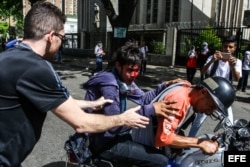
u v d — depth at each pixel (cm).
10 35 4159
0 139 158
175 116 215
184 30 1781
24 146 162
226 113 229
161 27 2250
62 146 440
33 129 163
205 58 1217
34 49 164
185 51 1745
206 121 557
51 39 165
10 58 156
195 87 229
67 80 1155
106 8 1212
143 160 230
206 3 2284
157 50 1953
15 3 3294
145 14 2378
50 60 174
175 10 2191
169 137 216
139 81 1215
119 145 229
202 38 1648
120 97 228
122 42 1206
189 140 226
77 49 2758
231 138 239
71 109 166
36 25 161
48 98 159
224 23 2450
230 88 226
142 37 2186
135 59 221
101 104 219
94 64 1839
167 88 237
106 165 234
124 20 1197
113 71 231
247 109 748
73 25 4103
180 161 247
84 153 229
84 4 2820
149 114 208
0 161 158
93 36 2603
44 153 412
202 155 242
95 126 175
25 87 155
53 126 530
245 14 1381
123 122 187
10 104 156
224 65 436
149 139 236
